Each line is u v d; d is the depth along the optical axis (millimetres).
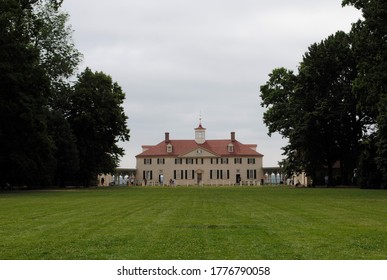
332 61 64438
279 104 76000
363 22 40031
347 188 61156
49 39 60781
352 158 69188
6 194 42156
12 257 10445
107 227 15391
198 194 42906
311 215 19688
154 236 13273
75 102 71062
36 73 46531
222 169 131250
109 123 73500
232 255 10531
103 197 36188
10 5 44000
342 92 63906
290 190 54625
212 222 16891
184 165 132125
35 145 48531
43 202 28984
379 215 19656
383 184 57562
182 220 17609
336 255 10469
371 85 39281
